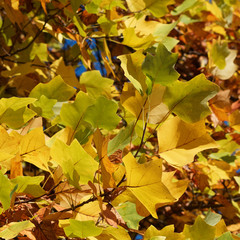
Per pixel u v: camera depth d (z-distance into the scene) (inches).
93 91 86.2
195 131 69.1
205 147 68.6
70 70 88.4
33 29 108.7
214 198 122.0
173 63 69.6
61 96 76.8
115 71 127.7
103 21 89.9
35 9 105.3
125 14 99.4
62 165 66.6
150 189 65.4
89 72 85.9
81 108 70.2
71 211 68.9
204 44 142.5
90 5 85.6
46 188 75.0
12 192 64.1
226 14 148.5
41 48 103.5
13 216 68.2
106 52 89.0
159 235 69.3
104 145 66.6
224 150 108.7
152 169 65.0
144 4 93.7
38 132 69.3
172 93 70.2
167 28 97.2
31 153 69.8
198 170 103.7
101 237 67.9
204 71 106.8
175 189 70.5
